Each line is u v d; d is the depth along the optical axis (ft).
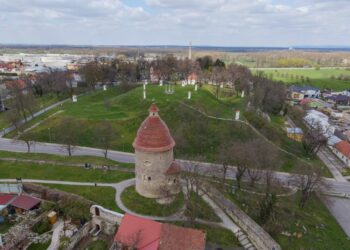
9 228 151.74
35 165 210.79
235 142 260.01
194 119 291.58
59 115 312.71
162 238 123.75
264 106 412.57
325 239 161.38
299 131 341.82
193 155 248.73
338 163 282.77
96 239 148.15
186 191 177.99
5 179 191.83
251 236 143.02
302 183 197.26
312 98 570.46
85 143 266.98
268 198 176.96
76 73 581.53
